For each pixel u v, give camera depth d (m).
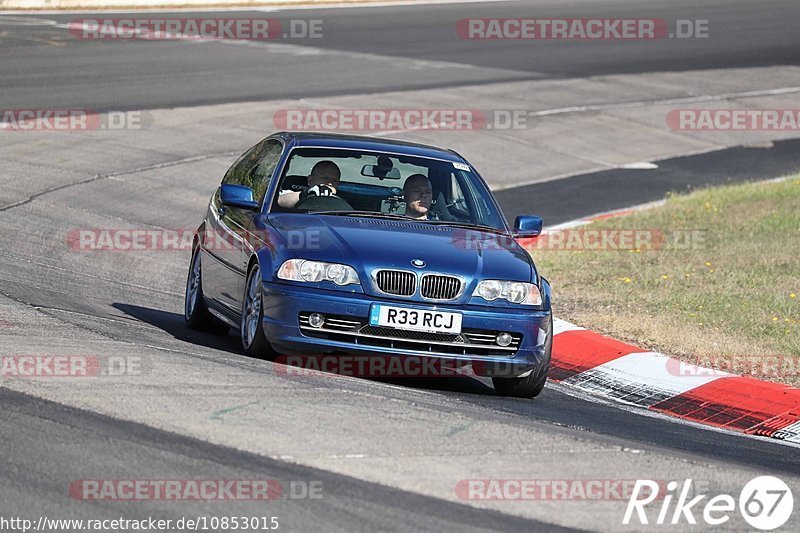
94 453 17.69
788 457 23.52
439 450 19.44
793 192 58.34
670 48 107.38
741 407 27.62
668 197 61.56
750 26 121.12
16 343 24.23
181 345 26.72
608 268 42.50
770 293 37.91
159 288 37.53
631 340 32.53
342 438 19.45
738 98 89.94
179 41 92.56
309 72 84.19
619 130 77.69
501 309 25.03
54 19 100.38
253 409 20.56
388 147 29.77
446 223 27.78
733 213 53.16
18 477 16.50
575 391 28.69
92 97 69.81
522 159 68.25
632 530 16.81
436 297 24.77
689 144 76.38
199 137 63.56
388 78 84.62
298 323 24.47
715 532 17.14
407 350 24.56
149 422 19.36
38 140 58.75
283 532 15.30
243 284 26.84
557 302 37.16
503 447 20.12
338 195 28.03
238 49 91.12
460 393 25.86
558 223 54.22
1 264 35.88
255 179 29.62
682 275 40.78
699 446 23.25
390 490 17.22
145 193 52.34
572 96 85.31
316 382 23.36
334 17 112.88
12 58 79.75
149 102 70.06
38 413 19.39
